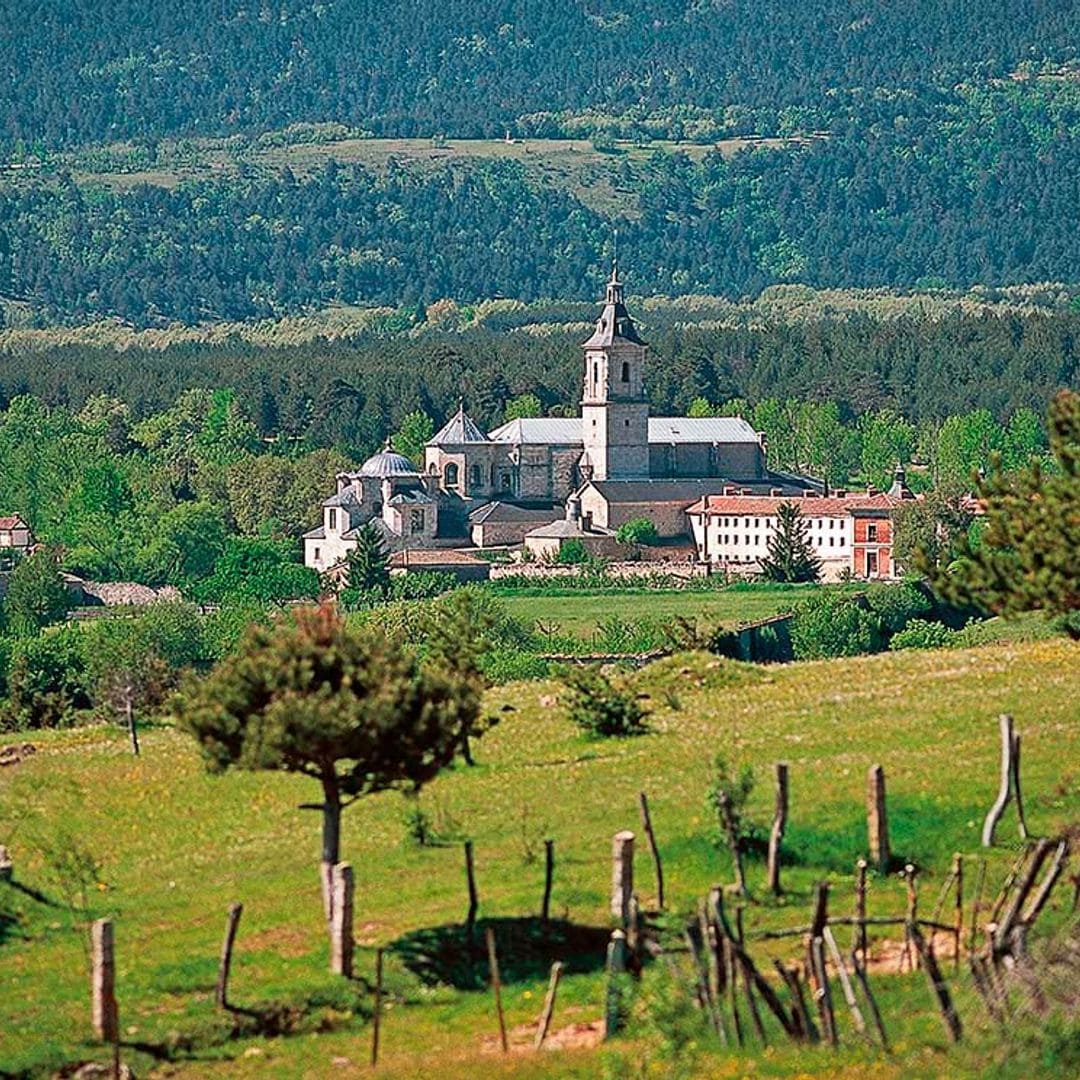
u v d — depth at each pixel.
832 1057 186.12
